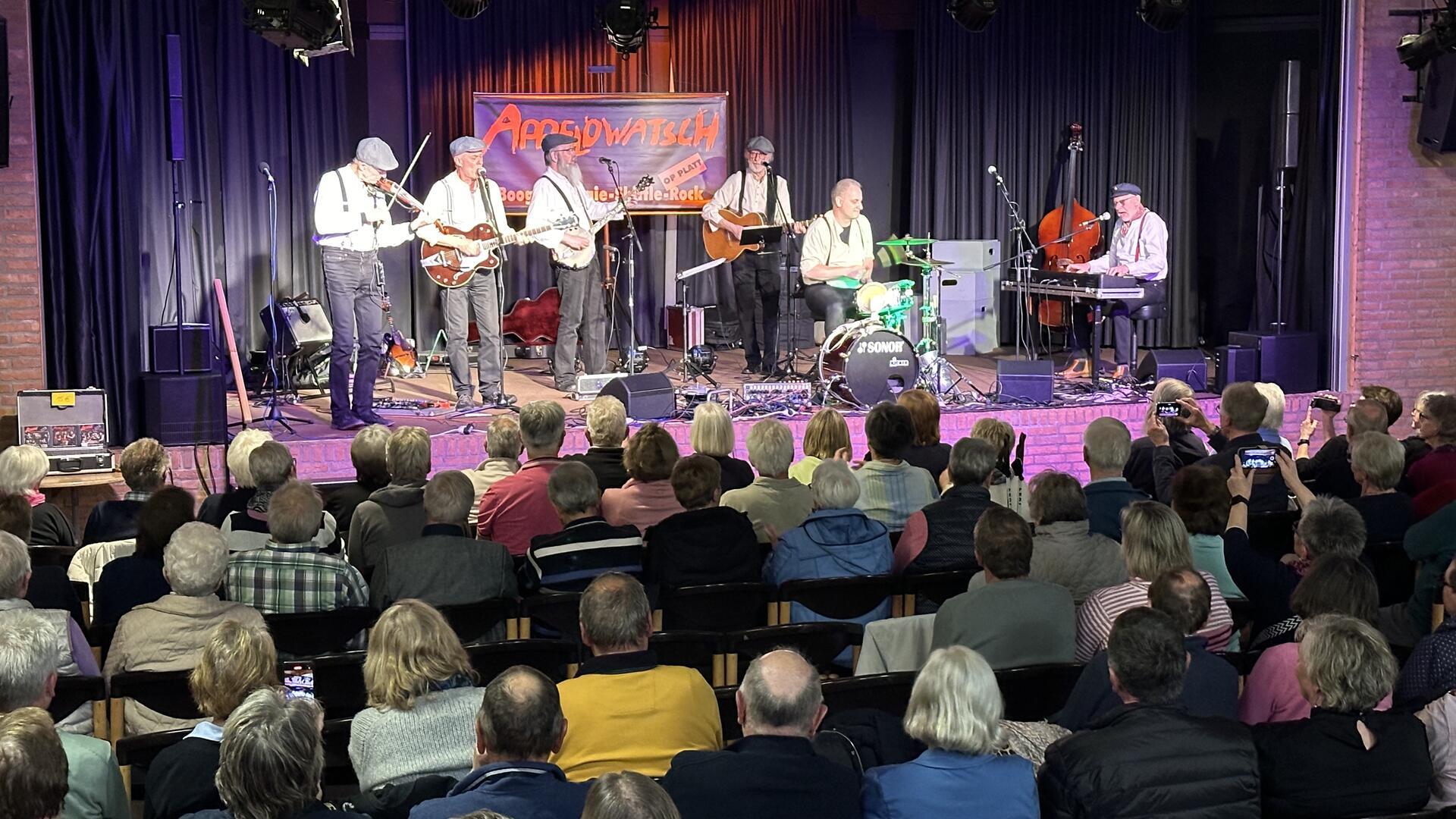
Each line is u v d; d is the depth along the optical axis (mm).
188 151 9891
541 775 2727
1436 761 3279
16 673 3070
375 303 8484
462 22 11406
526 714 2746
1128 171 12094
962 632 3811
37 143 8008
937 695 2887
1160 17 9781
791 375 10289
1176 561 3967
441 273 8867
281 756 2500
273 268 10062
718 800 2773
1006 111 11992
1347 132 9594
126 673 3600
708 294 12195
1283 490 5727
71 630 3801
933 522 4727
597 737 3199
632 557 4477
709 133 11727
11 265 7898
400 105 11344
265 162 10531
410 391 9891
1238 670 3920
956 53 11891
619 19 10398
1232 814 2934
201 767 2908
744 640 4055
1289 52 12008
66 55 7969
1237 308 12367
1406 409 9852
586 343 9625
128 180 8227
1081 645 3971
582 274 9445
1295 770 3039
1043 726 3369
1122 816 2889
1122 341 10297
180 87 8539
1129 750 2924
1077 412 9000
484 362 9086
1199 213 12375
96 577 4797
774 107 12016
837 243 9977
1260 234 11602
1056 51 11969
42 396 7363
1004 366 9234
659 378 8656
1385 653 3100
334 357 8445
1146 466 6340
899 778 2873
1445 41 8922
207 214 10031
